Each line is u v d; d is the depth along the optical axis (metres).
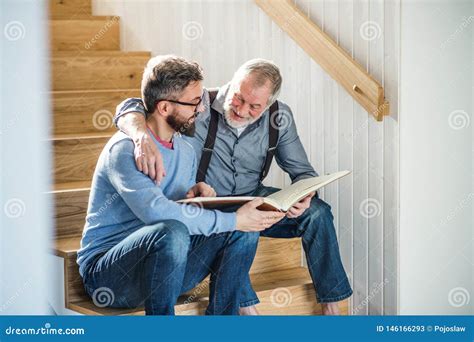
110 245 2.35
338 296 2.55
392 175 2.56
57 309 2.43
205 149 2.60
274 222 2.37
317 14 2.76
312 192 2.49
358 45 2.61
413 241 2.59
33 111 2.36
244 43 3.01
